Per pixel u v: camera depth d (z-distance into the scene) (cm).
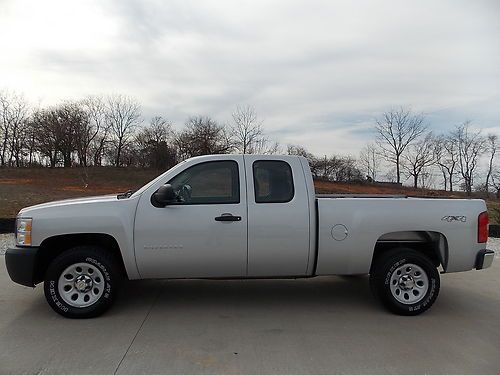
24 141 6359
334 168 4891
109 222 471
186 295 570
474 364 373
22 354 382
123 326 452
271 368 361
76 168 5572
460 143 5172
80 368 356
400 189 4650
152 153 5981
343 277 680
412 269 505
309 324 466
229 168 500
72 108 6300
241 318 483
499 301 565
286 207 490
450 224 505
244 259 488
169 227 476
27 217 473
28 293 570
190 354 385
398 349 403
